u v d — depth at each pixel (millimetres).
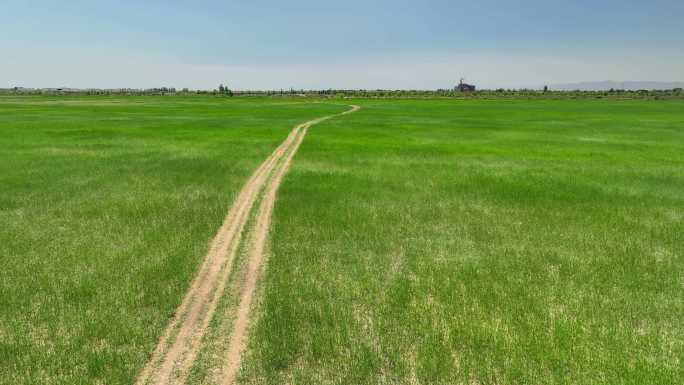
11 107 75875
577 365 5766
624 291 8094
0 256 9477
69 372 5652
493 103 107875
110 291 7859
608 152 27938
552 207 14320
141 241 10492
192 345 6406
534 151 28203
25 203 13812
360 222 12367
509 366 5699
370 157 24766
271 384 5477
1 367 5734
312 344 6273
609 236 11352
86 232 11133
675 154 27109
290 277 8688
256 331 6621
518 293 7984
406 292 8008
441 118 57531
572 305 7496
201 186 16750
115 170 19703
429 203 14695
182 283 8281
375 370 5738
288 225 12055
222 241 10984
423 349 6098
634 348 6219
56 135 33531
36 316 6969
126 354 6035
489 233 11547
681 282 8523
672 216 13297
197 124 44875
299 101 121062
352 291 8016
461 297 7824
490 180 18625
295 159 23891
